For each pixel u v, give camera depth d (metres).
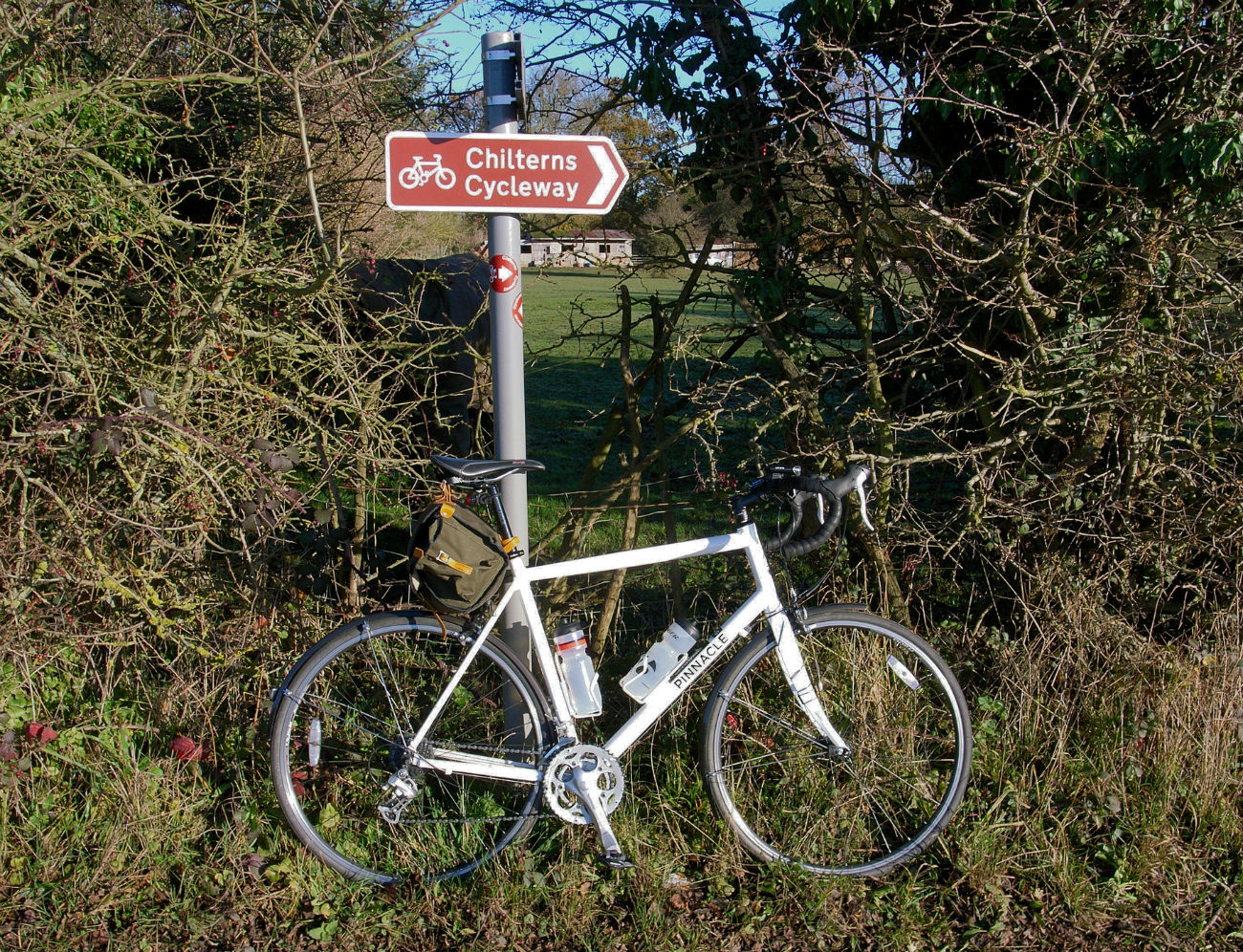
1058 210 3.63
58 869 2.71
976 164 3.80
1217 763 3.10
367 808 2.99
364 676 3.10
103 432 2.63
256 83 3.52
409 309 3.87
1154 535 3.61
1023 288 3.42
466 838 2.88
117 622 3.14
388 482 3.81
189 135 4.38
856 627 3.02
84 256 3.26
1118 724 3.25
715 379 4.02
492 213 2.83
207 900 2.68
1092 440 3.63
